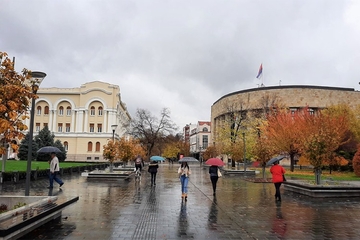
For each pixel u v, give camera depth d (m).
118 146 29.22
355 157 28.22
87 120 63.44
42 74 10.27
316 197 13.73
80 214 9.28
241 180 24.09
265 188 17.83
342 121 35.25
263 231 7.48
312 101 60.38
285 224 8.27
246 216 9.32
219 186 19.03
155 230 7.41
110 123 63.44
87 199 12.59
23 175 19.62
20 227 5.77
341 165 34.88
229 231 7.42
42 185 18.08
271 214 9.70
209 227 7.81
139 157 22.81
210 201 12.43
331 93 60.91
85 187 17.34
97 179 22.45
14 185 17.72
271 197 13.83
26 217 6.30
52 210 7.36
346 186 14.08
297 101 60.47
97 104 64.19
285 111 40.94
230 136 43.44
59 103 64.56
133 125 57.56
